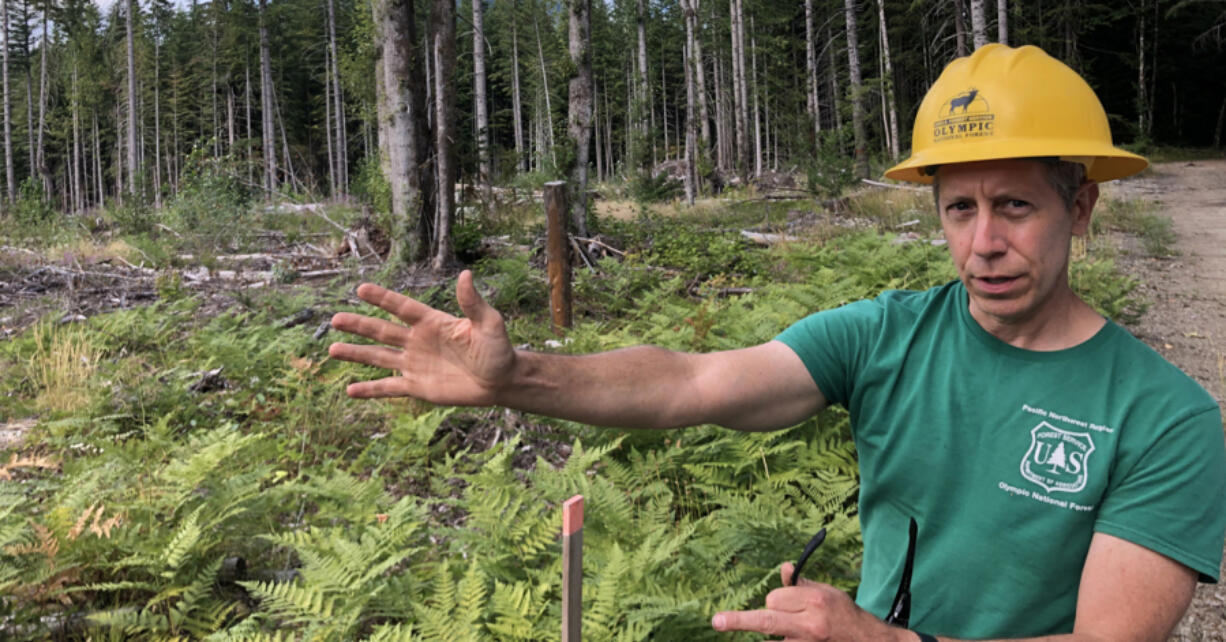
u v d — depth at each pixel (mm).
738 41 30578
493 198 13484
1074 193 1326
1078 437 1282
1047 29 36688
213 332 7438
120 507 3689
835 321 1526
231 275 11914
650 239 13148
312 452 5168
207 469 3873
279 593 2945
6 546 3328
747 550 3176
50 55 76625
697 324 6371
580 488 3619
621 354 1515
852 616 1163
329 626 2840
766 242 13242
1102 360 1309
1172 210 17562
